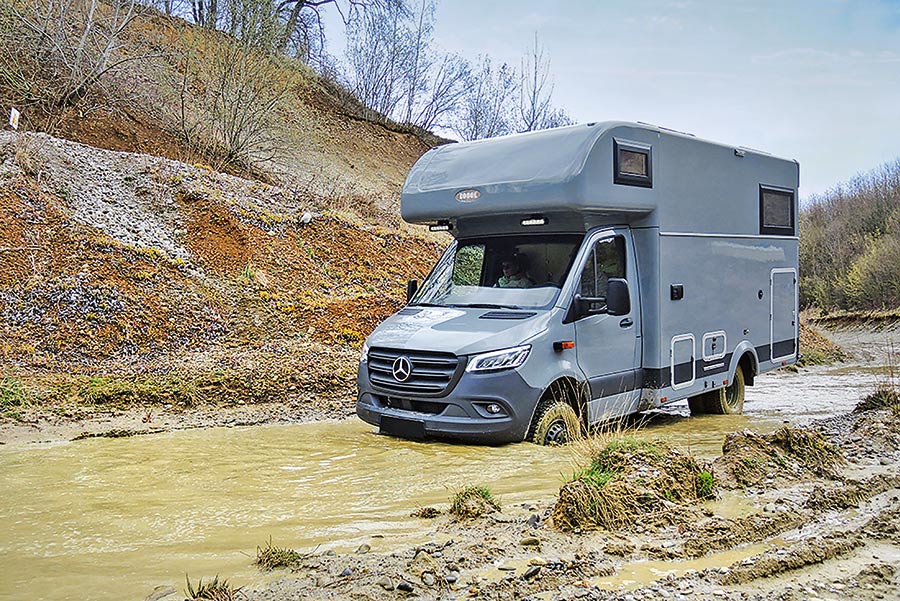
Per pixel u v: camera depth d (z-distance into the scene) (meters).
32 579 4.80
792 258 13.31
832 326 32.12
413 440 8.89
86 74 20.28
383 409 8.95
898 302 31.06
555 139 9.43
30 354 11.48
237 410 10.62
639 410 10.11
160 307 13.39
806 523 5.73
